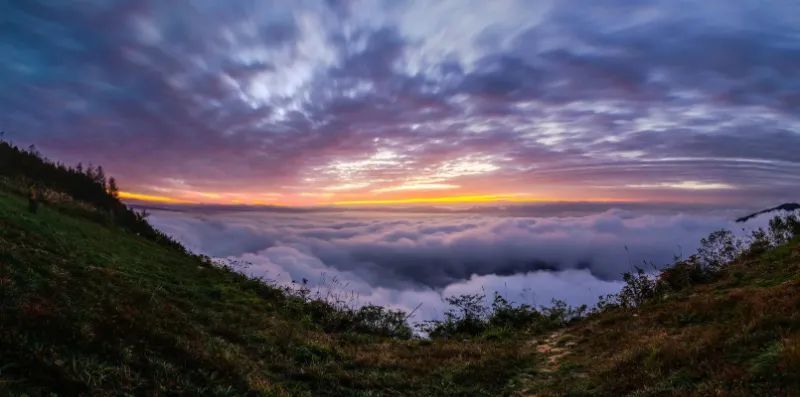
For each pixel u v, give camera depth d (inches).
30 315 273.7
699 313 502.3
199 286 682.8
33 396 210.4
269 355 445.7
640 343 458.6
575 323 732.7
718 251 794.2
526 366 503.5
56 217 800.3
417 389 436.5
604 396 362.9
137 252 804.6
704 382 317.7
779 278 555.5
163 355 318.7
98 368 259.0
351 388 411.8
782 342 323.9
